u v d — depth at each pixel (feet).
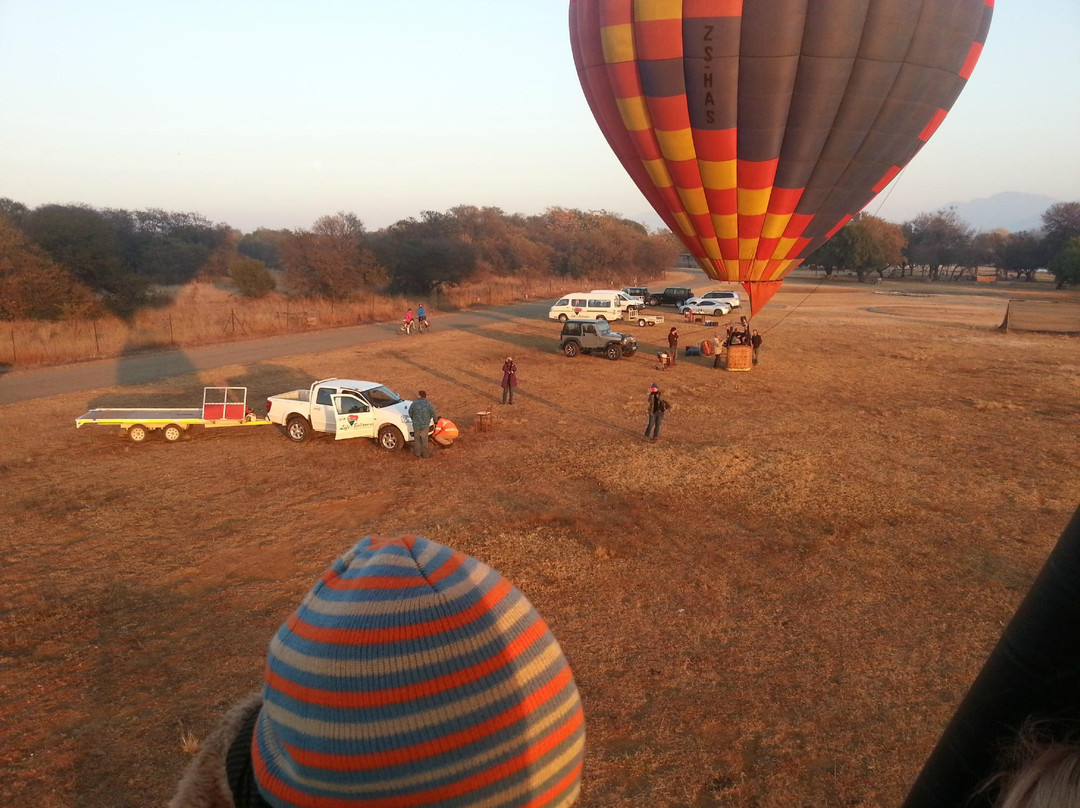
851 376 87.40
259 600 30.55
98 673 25.00
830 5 45.96
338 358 95.45
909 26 46.73
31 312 105.60
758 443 56.54
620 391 77.36
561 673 3.88
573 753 3.81
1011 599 30.83
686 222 61.36
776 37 47.16
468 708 3.37
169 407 65.72
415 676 3.36
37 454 51.70
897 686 24.38
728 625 28.45
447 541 36.52
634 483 46.19
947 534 38.11
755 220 57.93
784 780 19.95
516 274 259.19
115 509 41.06
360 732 3.32
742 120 51.52
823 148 52.75
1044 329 131.44
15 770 20.06
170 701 23.39
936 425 62.85
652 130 54.95
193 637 27.50
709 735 21.88
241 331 117.29
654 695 23.86
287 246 164.76
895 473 48.78
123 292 119.55
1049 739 3.13
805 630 28.09
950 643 27.17
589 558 34.60
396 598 3.60
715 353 101.40
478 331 127.54
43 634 27.58
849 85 49.11
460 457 52.24
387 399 55.93
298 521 39.63
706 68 49.34
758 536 37.65
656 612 29.45
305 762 3.39
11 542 36.29
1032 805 2.81
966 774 3.59
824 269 374.63
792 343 116.78
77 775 19.89
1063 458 52.75
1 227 107.55
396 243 184.75
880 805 18.99
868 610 29.78
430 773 3.31
